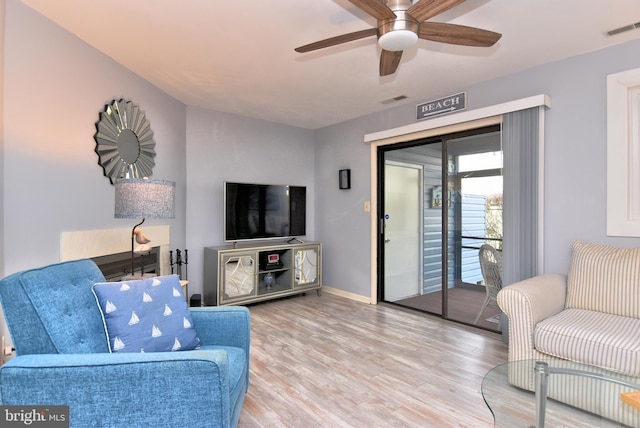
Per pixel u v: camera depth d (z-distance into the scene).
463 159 3.40
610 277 2.19
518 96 2.92
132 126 2.90
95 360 1.13
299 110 4.07
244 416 1.83
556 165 2.70
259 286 4.17
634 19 2.13
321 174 4.91
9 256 1.88
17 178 1.93
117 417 1.12
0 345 1.80
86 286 1.50
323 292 4.75
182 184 3.75
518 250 2.81
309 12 2.08
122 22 2.17
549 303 2.18
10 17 1.88
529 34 2.31
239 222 4.02
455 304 3.48
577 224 2.60
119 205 2.16
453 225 3.50
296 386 2.14
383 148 4.14
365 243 4.25
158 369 1.13
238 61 2.74
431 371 2.34
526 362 1.75
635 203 2.38
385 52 2.06
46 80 2.11
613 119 2.45
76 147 2.34
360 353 2.64
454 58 2.67
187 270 3.83
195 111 3.91
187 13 2.08
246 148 4.34
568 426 1.46
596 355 1.78
